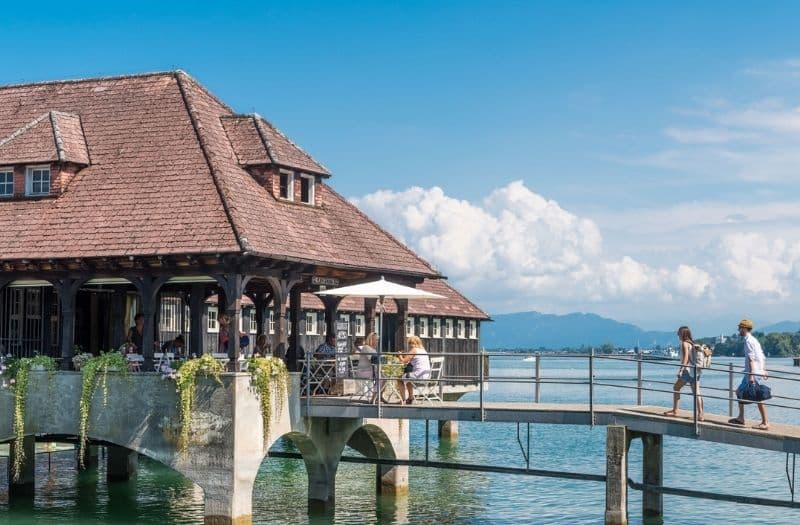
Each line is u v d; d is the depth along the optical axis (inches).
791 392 3804.1
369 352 1000.9
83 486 1205.1
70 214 976.3
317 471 1005.2
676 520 1018.7
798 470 1428.4
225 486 850.1
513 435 1963.6
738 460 1545.3
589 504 1104.2
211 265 898.1
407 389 954.1
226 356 923.4
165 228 922.1
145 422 879.7
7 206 1011.3
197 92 1118.4
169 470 1341.0
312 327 1825.8
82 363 927.7
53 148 1018.1
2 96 1175.0
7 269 950.4
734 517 1037.2
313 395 970.1
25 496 1111.0
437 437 1921.8
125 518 1007.0
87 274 935.7
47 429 917.8
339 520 994.1
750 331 805.9
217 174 970.7
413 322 1966.0
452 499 1128.2
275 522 978.7
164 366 874.8
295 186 1070.4
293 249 955.3
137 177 997.8
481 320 2203.5
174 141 1030.4
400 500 1111.0
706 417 858.1
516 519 1015.6
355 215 1167.6
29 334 1055.6
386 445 1107.3
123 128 1067.9
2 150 1032.8
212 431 856.3
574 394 3572.8
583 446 1763.0
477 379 891.4
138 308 1173.1
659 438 917.2
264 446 885.2
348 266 1018.7
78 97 1136.2
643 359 828.0
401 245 1176.8
